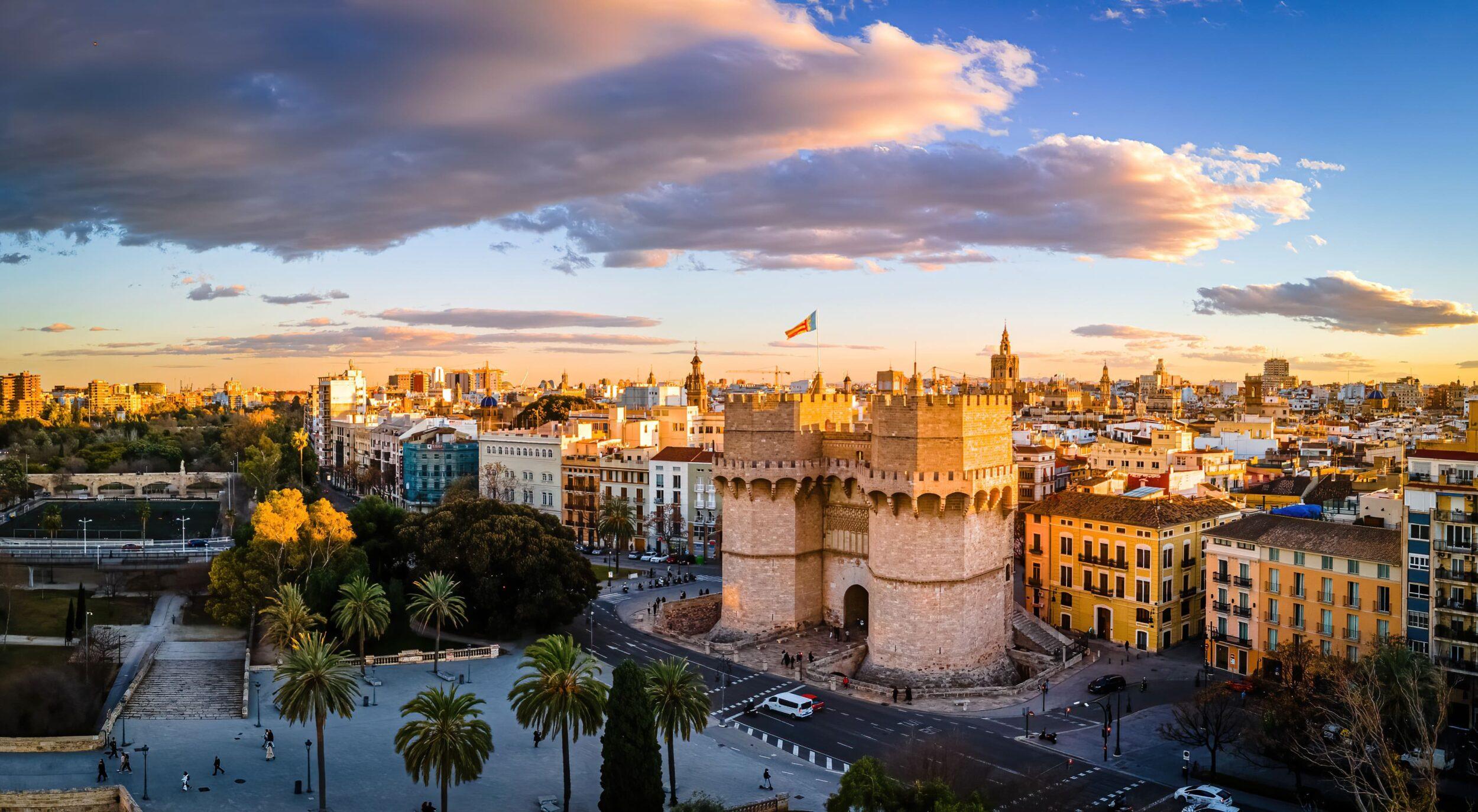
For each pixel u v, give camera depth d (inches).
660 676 3430.1
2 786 3282.5
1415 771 3371.1
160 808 3169.3
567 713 3221.0
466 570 5310.0
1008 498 4864.7
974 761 3693.4
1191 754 3782.0
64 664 4608.8
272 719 4067.4
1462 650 3914.9
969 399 4539.9
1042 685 4530.0
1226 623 4778.5
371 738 3875.5
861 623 5349.4
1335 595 4343.0
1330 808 3284.9
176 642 5132.9
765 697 4436.5
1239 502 6796.3
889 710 4286.4
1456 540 3941.9
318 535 5472.4
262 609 5004.9
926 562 4557.1
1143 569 5142.7
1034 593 5738.2
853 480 5078.7
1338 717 3139.8
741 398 5167.3
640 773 3088.1
